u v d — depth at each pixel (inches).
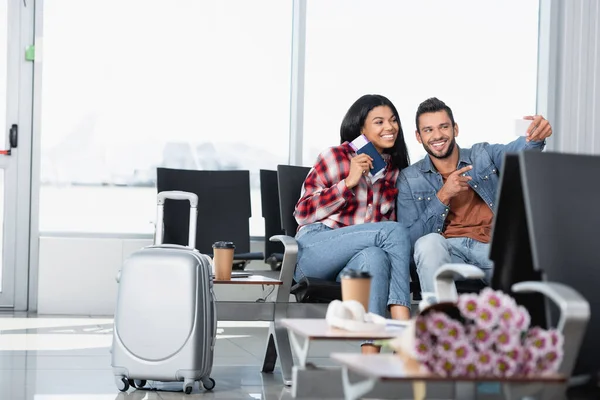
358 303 68.9
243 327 195.0
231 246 125.4
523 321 48.6
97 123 206.4
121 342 111.1
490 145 136.3
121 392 110.9
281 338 123.8
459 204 133.5
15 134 204.4
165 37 208.8
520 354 47.9
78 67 205.8
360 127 136.5
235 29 211.6
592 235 61.4
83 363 133.9
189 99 209.9
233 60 211.6
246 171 183.3
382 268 118.9
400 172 136.3
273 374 129.3
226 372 130.2
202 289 111.8
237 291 206.2
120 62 207.2
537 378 47.8
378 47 215.6
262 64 212.7
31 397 105.3
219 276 125.1
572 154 63.1
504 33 221.1
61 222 205.2
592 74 217.8
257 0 212.2
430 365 47.3
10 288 204.5
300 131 211.8
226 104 211.5
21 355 140.1
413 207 133.2
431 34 218.1
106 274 201.2
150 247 115.0
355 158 129.3
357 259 121.6
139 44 207.9
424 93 217.9
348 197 129.8
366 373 48.4
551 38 217.9
